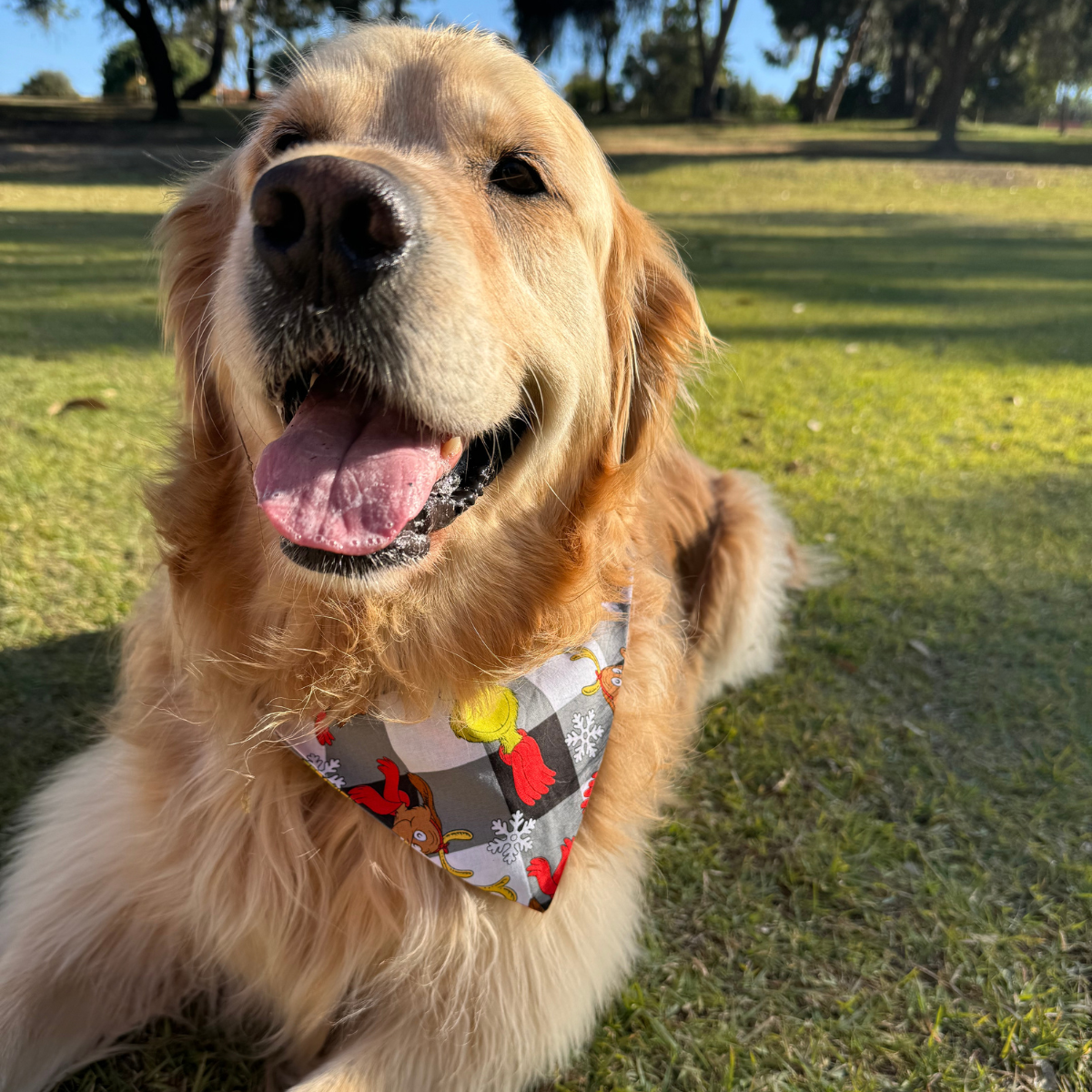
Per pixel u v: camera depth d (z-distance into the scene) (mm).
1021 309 1881
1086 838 509
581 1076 382
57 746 509
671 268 476
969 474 996
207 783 383
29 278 1714
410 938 371
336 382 342
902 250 2633
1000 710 614
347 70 374
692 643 609
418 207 314
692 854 490
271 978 382
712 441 1065
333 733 376
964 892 470
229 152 427
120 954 386
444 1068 369
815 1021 404
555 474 397
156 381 1104
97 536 715
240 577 384
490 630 383
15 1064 344
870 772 555
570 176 393
